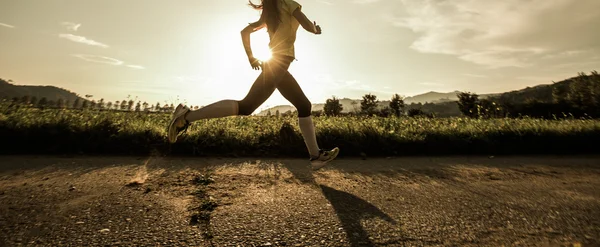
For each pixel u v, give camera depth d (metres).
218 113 2.66
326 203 2.29
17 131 3.91
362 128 5.28
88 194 2.33
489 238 1.70
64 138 4.04
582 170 3.89
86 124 4.37
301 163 4.00
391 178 3.24
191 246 1.53
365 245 1.59
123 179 2.80
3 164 3.26
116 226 1.75
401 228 1.83
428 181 3.13
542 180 3.26
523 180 3.25
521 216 2.06
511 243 1.63
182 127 2.67
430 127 5.95
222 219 1.90
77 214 1.91
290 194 2.51
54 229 1.68
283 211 2.08
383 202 2.35
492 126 5.99
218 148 4.39
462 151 5.28
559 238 1.70
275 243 1.59
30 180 2.67
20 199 2.15
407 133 5.38
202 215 1.95
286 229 1.77
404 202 2.36
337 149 3.05
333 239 1.65
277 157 4.45
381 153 4.95
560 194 2.66
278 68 2.73
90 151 4.11
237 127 5.29
